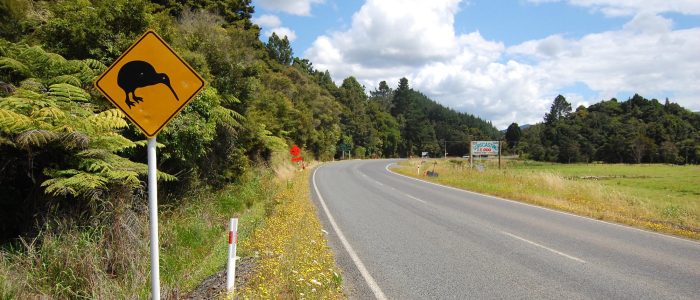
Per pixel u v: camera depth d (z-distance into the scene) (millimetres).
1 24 9453
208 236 8875
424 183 24359
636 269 6879
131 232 6453
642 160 93500
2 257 5223
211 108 11406
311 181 24625
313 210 12633
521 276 6391
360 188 20703
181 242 7793
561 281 6176
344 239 8938
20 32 9852
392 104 154000
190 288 5867
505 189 19594
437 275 6418
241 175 15609
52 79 7863
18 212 6551
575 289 5820
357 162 62188
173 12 22062
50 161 6648
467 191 19891
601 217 12469
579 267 6941
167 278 6109
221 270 6469
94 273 5285
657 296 5586
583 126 113875
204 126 10570
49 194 6336
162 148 9648
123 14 9758
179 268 6723
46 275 5211
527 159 109875
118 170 6742
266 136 22016
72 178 5941
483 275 6426
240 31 20938
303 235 7883
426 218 11758
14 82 8125
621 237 9602
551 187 20031
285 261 5910
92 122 6965
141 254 6367
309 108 62156
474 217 12039
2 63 7816
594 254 7871
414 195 17719
